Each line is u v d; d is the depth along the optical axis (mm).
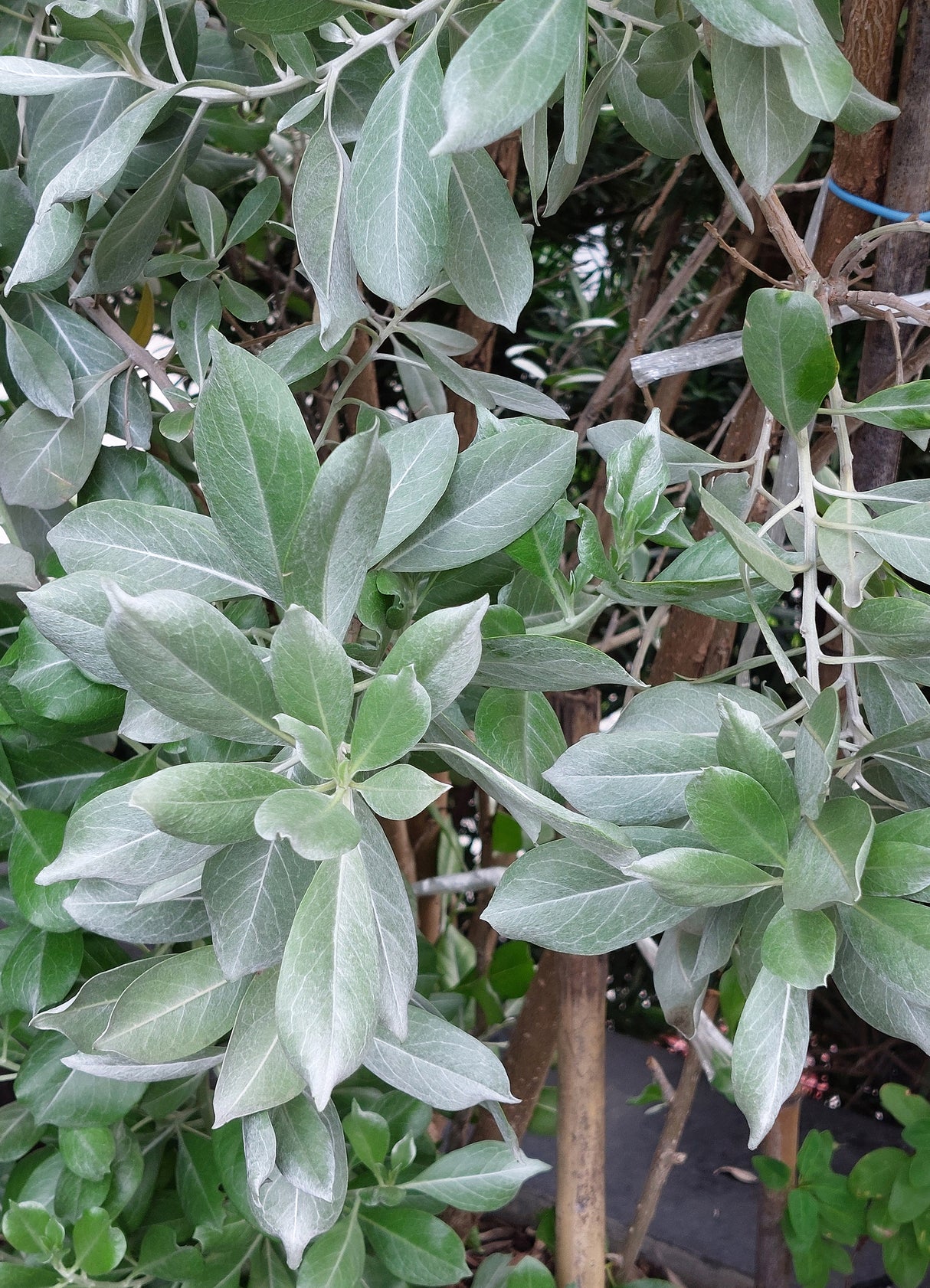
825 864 307
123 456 567
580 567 405
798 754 332
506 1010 1133
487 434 417
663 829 374
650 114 515
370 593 407
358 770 303
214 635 288
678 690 404
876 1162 798
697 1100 1500
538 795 308
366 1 374
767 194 364
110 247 472
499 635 404
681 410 1354
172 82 520
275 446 323
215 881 348
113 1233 607
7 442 527
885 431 594
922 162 537
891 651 348
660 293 964
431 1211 668
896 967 309
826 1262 795
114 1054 419
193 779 281
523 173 1054
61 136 496
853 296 420
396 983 343
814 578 366
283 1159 412
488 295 450
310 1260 588
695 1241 1141
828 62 311
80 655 350
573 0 288
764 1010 332
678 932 495
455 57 279
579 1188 759
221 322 758
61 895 501
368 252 373
